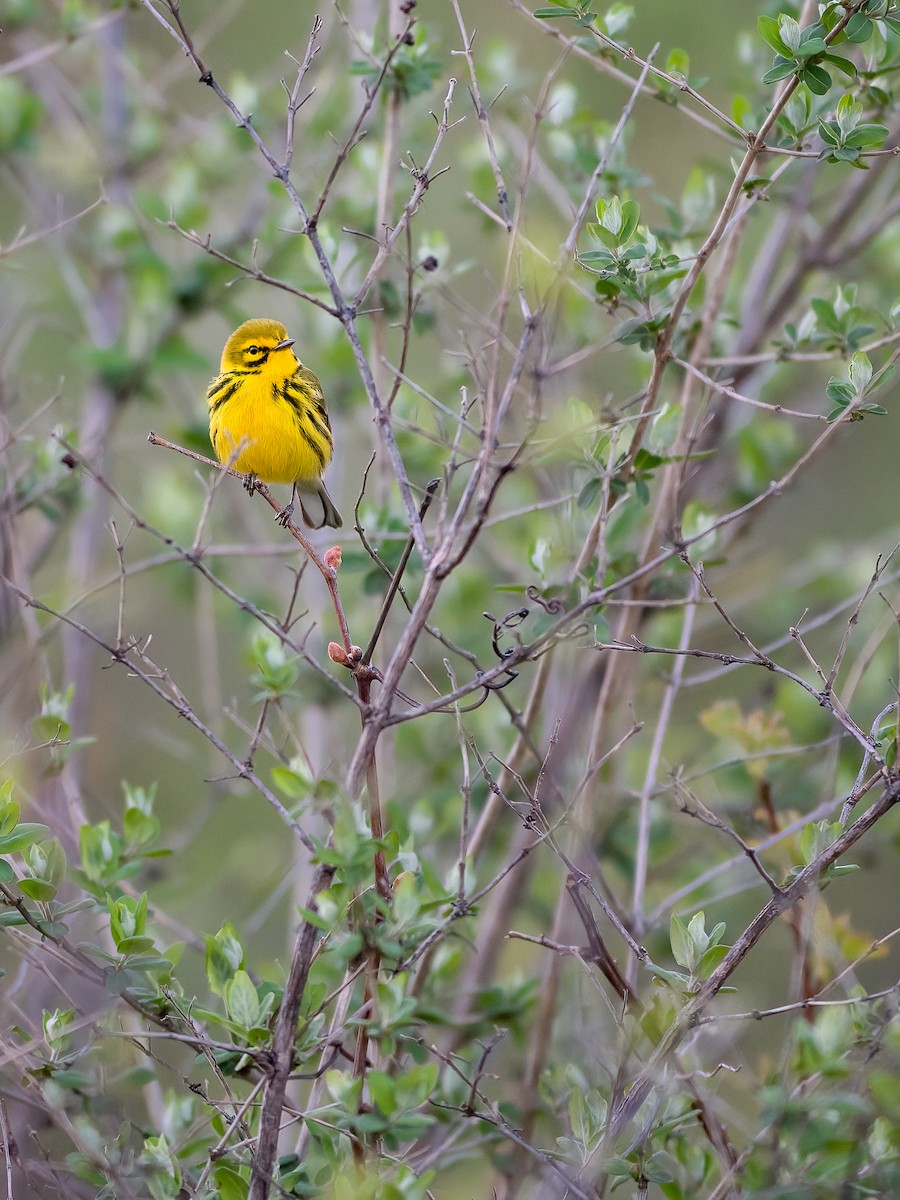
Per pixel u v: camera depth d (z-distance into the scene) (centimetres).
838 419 884
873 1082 838
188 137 1658
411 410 1421
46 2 1673
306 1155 971
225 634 1759
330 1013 984
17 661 1136
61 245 1520
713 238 920
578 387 1347
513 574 1488
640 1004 897
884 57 1117
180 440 1507
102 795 1609
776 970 1417
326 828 1199
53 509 1257
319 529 1338
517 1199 993
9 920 842
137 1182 814
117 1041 909
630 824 1330
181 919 1459
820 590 1574
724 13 2005
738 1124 973
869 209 1630
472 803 1362
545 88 884
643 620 1304
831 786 1069
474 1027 1125
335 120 1594
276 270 1486
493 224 1302
